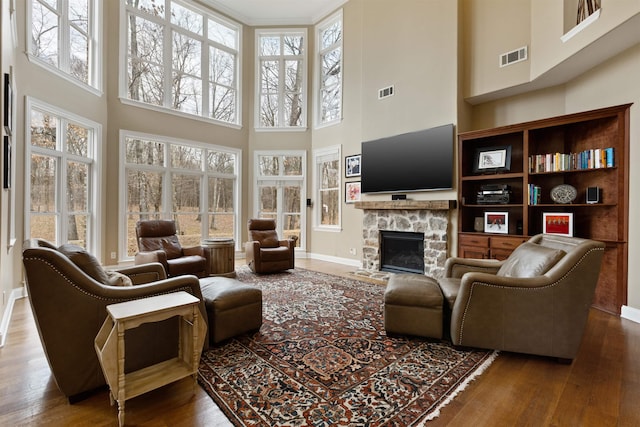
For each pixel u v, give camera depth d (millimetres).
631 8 2486
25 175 3455
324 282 4344
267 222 5465
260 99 6770
